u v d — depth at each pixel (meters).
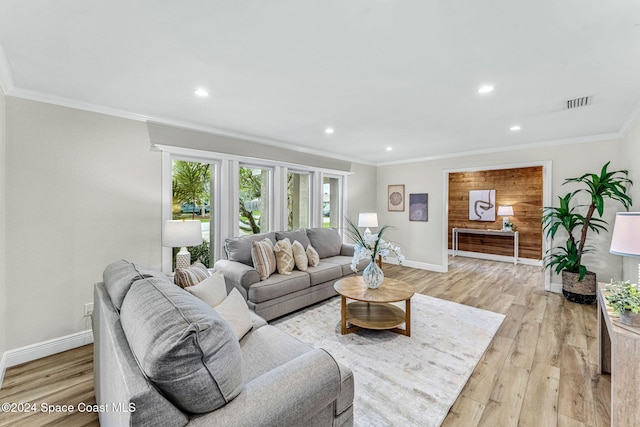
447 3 1.31
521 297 3.83
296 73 2.02
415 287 4.30
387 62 1.86
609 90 2.28
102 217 2.68
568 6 1.32
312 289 3.30
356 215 5.76
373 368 2.12
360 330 2.75
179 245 2.75
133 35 1.57
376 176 6.27
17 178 2.24
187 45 1.67
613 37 1.55
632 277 3.04
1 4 1.30
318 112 2.85
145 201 2.96
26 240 2.29
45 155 2.37
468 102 2.56
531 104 2.60
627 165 3.34
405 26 1.48
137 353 0.90
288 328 2.80
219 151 3.61
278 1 1.30
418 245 5.61
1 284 2.12
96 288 1.71
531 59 1.81
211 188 3.67
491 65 1.89
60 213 2.45
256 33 1.55
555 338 2.63
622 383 1.39
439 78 2.09
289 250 3.34
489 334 2.69
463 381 1.97
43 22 1.45
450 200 7.44
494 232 6.34
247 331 1.77
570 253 3.66
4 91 2.12
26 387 1.96
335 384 1.17
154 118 2.98
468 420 1.63
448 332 2.73
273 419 0.94
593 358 2.29
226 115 2.96
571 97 2.43
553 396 1.84
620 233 1.78
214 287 1.83
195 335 0.86
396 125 3.30
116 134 2.77
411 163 5.69
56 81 2.14
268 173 4.28
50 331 2.41
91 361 2.30
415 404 1.74
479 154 4.79
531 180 6.23
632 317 1.47
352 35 1.57
